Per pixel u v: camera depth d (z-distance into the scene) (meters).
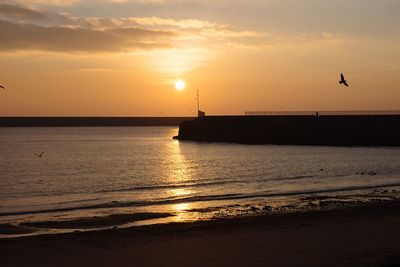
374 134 110.31
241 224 26.20
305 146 111.81
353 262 17.95
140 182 49.81
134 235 23.59
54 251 20.56
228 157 83.06
